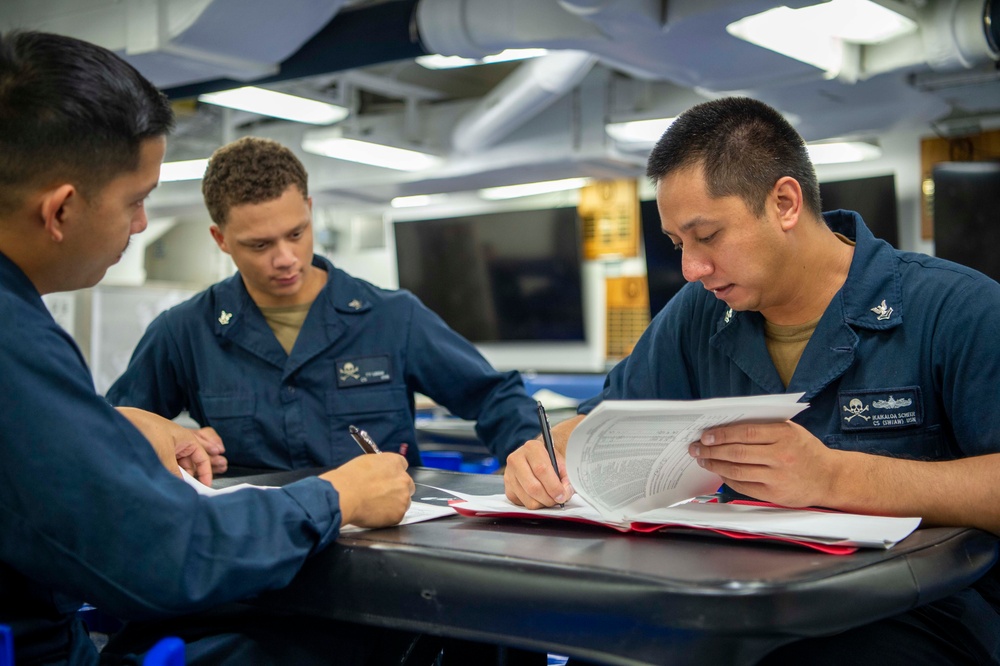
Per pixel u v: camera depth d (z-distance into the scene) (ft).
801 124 16.16
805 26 10.92
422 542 3.43
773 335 5.08
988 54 11.70
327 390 6.92
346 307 7.02
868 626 3.72
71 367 3.29
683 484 4.00
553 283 26.68
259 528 3.34
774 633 2.69
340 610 3.42
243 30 10.52
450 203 29.37
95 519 3.09
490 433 7.15
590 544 3.37
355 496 3.69
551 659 5.16
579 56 14.17
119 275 26.78
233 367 6.95
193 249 30.17
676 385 5.73
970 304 4.43
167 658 2.64
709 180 4.49
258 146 6.45
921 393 4.55
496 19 10.96
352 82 19.92
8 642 2.66
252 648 3.71
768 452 3.71
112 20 10.96
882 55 12.94
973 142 19.88
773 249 4.59
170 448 5.07
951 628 3.90
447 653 4.12
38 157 3.29
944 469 3.90
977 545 3.60
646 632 2.76
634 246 25.48
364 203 26.50
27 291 3.43
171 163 20.58
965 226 17.37
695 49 10.96
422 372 7.19
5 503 3.11
